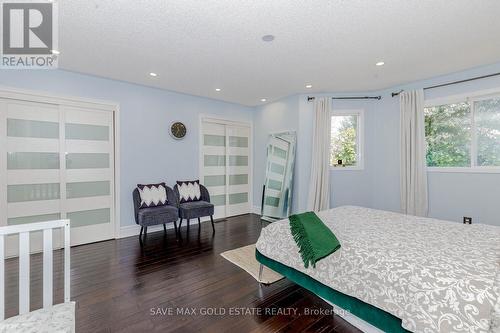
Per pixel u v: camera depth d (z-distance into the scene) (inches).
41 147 122.1
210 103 184.7
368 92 163.8
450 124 132.3
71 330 42.5
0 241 46.5
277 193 181.9
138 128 150.8
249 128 212.2
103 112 139.6
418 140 138.0
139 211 136.9
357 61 113.8
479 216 120.7
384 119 158.7
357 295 57.5
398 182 151.9
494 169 116.0
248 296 81.9
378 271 54.8
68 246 53.1
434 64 117.0
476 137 123.4
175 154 167.0
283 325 67.6
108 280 91.8
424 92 139.8
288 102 178.9
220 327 66.4
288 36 90.8
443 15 77.6
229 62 115.4
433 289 45.9
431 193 137.2
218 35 90.0
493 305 40.7
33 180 120.6
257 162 209.2
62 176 127.5
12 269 101.4
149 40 94.0
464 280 45.2
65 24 82.7
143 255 116.9
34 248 119.3
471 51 103.3
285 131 181.5
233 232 155.3
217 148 192.7
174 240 139.3
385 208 158.6
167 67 121.9
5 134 113.7
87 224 135.2
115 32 87.8
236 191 205.2
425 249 59.0
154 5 72.6
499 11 75.3
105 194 140.9
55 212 126.2
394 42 95.5
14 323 43.3
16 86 114.5
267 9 74.6
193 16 78.1
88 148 135.2
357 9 74.6
